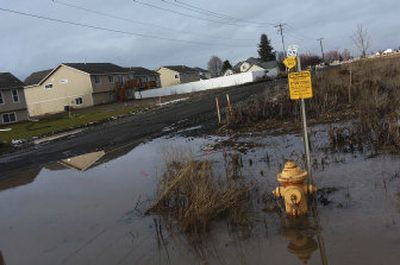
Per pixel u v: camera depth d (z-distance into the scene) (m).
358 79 22.22
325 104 16.53
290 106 16.91
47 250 6.43
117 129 24.59
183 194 7.20
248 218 6.23
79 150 17.83
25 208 9.25
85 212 8.08
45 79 64.88
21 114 48.94
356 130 11.19
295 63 6.92
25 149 23.17
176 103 42.97
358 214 5.84
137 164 12.10
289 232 5.59
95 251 6.05
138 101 59.97
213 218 6.40
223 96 40.44
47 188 10.95
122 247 6.01
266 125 15.70
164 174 8.09
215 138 14.91
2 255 6.52
